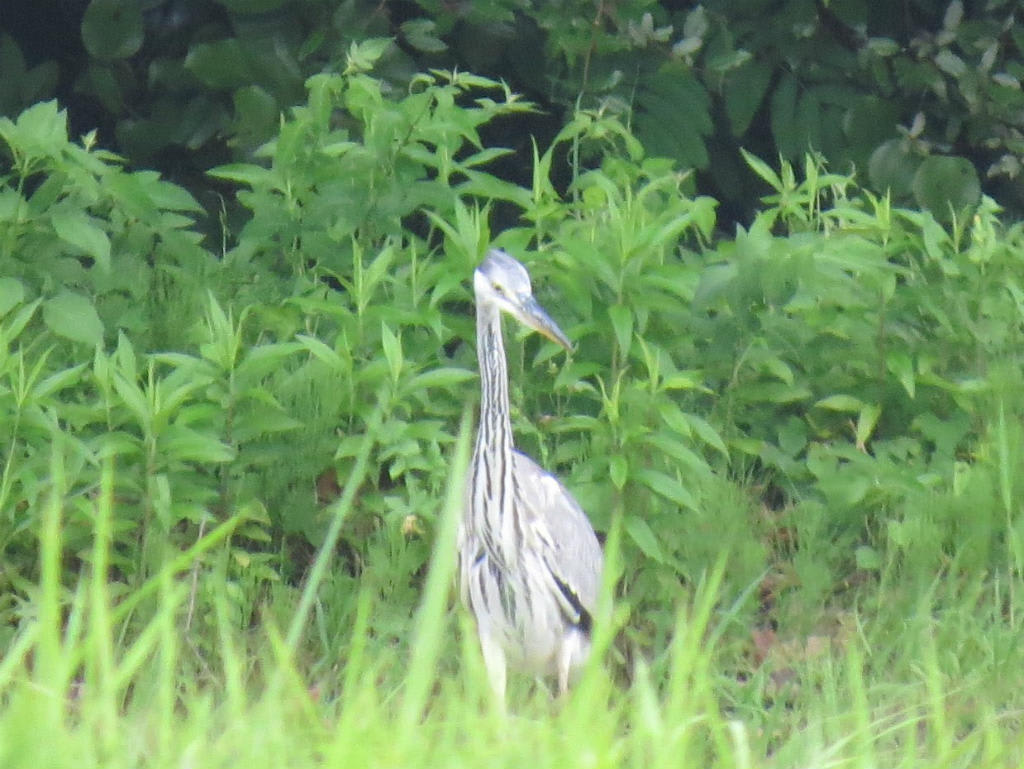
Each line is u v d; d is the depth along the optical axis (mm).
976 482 11117
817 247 11852
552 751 6715
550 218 12609
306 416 11023
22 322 10164
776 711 9289
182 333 12148
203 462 10906
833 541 11828
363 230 12547
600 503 10773
